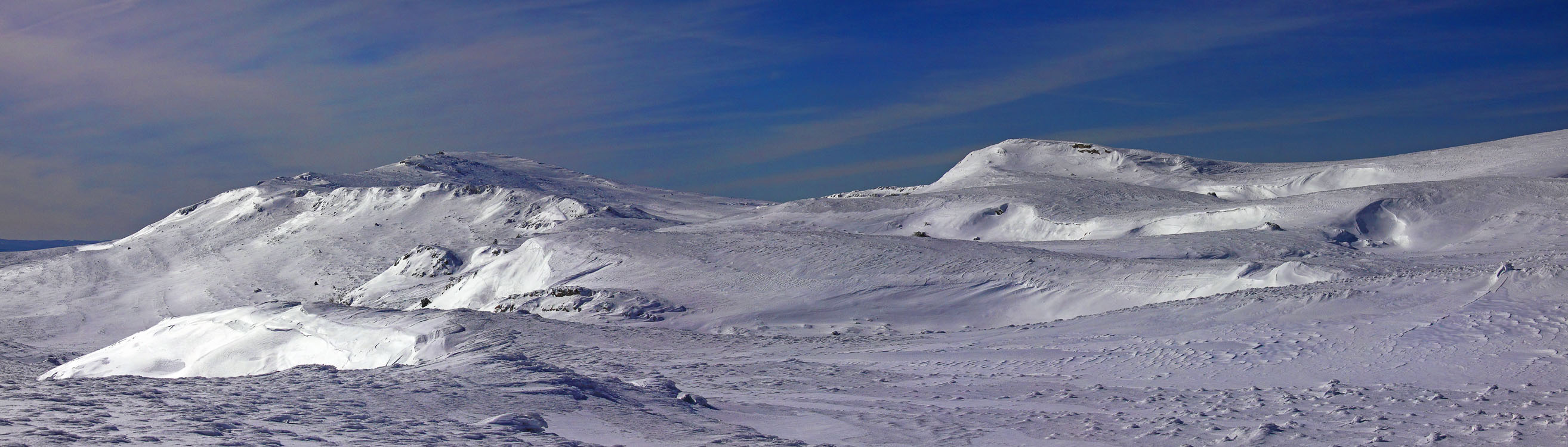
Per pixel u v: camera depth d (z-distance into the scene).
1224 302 25.19
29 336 77.25
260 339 37.94
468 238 123.25
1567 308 17.98
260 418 9.89
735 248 51.41
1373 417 11.71
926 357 22.45
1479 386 14.09
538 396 13.51
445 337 30.22
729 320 38.41
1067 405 14.36
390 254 115.94
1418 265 37.56
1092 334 23.83
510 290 57.59
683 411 13.55
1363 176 83.75
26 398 10.73
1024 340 23.91
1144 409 13.44
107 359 41.28
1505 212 52.38
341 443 8.31
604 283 47.91
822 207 93.12
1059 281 39.59
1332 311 22.12
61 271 115.25
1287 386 15.48
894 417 13.27
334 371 18.53
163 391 12.63
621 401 14.19
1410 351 16.98
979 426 12.18
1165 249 49.19
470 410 11.84
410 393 13.41
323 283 102.25
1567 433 10.20
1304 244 49.31
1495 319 18.12
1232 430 11.27
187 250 128.00
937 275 42.62
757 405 14.98
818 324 37.19
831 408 14.51
